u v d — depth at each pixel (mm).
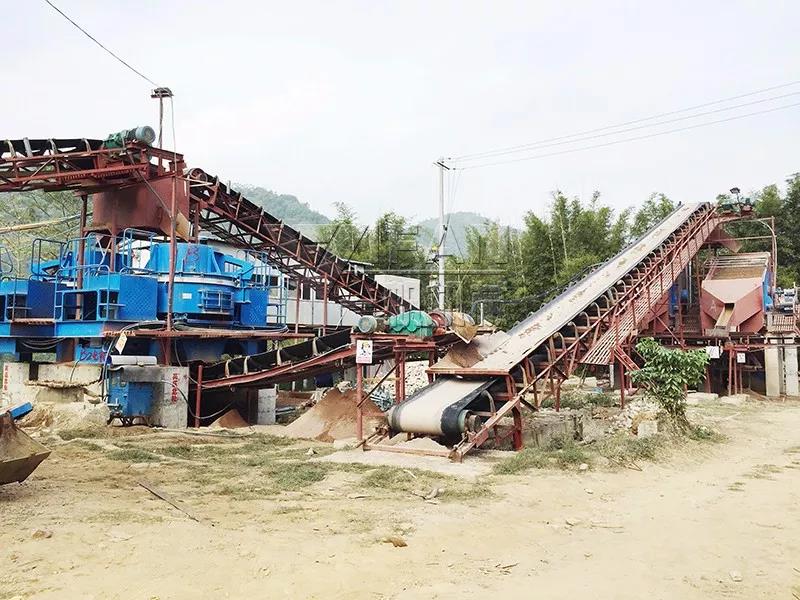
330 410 21297
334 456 16219
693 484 14125
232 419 22875
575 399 26953
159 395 21953
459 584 7914
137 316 22891
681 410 19531
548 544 9773
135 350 23484
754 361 39000
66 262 26547
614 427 19312
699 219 34406
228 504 11469
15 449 11477
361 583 7812
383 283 47594
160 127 24688
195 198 27797
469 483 13320
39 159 23703
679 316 35250
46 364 24391
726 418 25984
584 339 21641
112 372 21938
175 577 7719
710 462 16781
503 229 71875
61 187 25891
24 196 59656
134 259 30188
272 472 14266
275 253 32094
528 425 18906
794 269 59500
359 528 10086
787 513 11641
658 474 15047
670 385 19219
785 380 38969
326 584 7723
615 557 9156
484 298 52781
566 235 52938
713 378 38344
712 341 36500
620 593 7711
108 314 22188
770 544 9789
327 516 10773
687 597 7633
